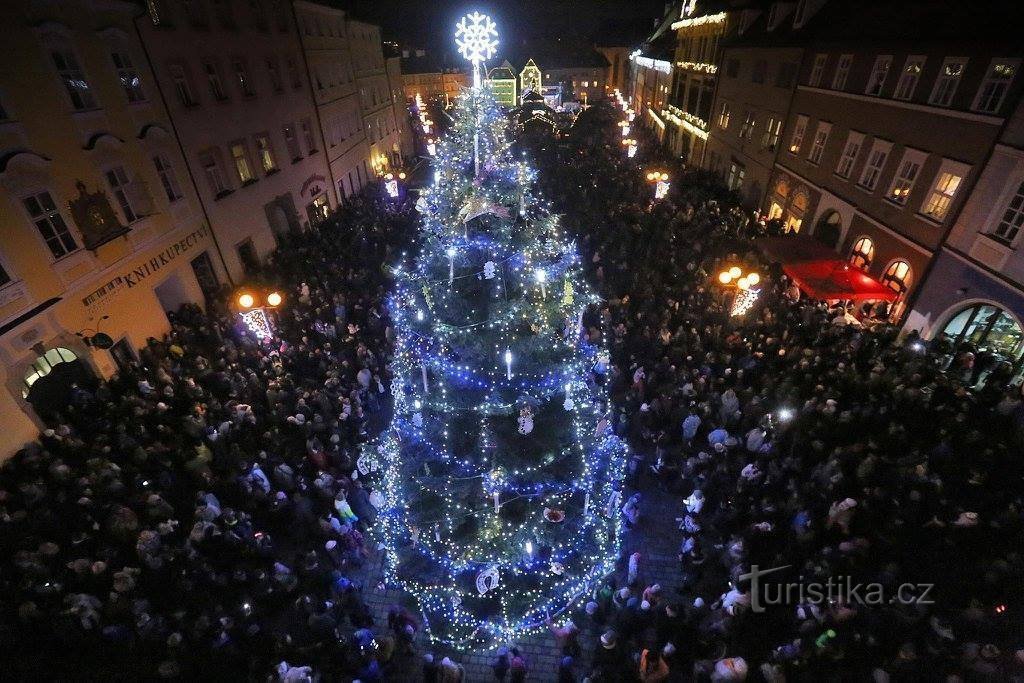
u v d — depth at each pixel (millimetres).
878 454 11633
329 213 30391
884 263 19281
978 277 15141
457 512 9398
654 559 11328
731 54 33875
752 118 30828
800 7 25859
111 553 9773
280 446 12562
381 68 43500
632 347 16109
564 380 9305
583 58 84875
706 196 29391
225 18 21734
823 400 13094
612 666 9023
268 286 20641
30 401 12938
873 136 19906
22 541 9875
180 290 18859
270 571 10539
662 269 20281
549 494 10117
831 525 10102
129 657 8922
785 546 10305
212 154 20750
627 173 33781
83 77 14945
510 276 8984
